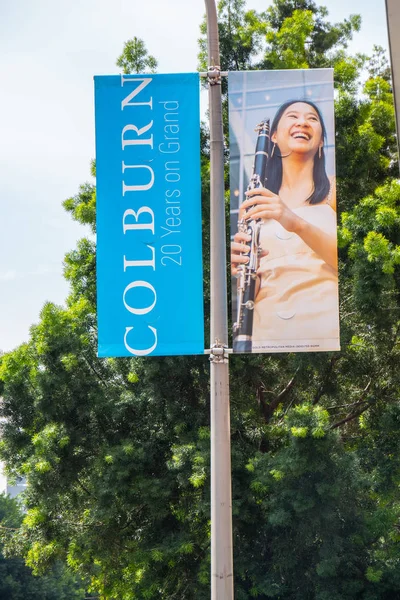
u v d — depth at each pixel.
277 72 10.31
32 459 19.72
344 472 17.98
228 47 21.38
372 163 20.89
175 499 20.53
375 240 16.91
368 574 17.97
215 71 9.61
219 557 8.57
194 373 20.33
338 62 22.73
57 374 19.89
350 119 21.12
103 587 22.30
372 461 19.58
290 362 19.95
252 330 9.90
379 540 19.80
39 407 20.03
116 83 10.27
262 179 10.20
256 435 21.00
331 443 17.81
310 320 9.87
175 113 10.23
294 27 21.73
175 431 20.20
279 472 17.69
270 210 10.12
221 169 9.37
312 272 10.01
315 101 10.24
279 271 9.99
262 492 18.88
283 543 19.08
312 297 9.94
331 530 18.33
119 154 10.18
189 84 10.24
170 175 10.12
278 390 22.88
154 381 20.12
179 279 9.89
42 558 21.53
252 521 19.31
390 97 21.73
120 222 10.04
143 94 10.27
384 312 19.19
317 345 9.77
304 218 10.09
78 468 20.30
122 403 20.70
